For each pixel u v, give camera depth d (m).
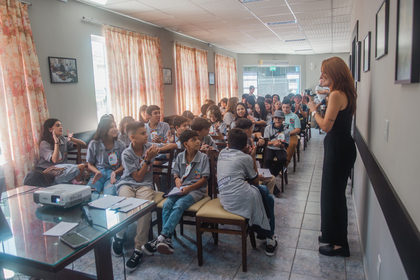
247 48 11.44
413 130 1.00
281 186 4.23
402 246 1.01
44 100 4.12
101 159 3.04
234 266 2.34
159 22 6.61
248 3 5.36
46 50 4.27
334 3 5.43
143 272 2.30
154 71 6.77
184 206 2.37
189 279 2.20
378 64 1.90
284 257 2.45
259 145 3.55
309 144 7.93
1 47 3.60
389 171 1.40
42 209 1.80
